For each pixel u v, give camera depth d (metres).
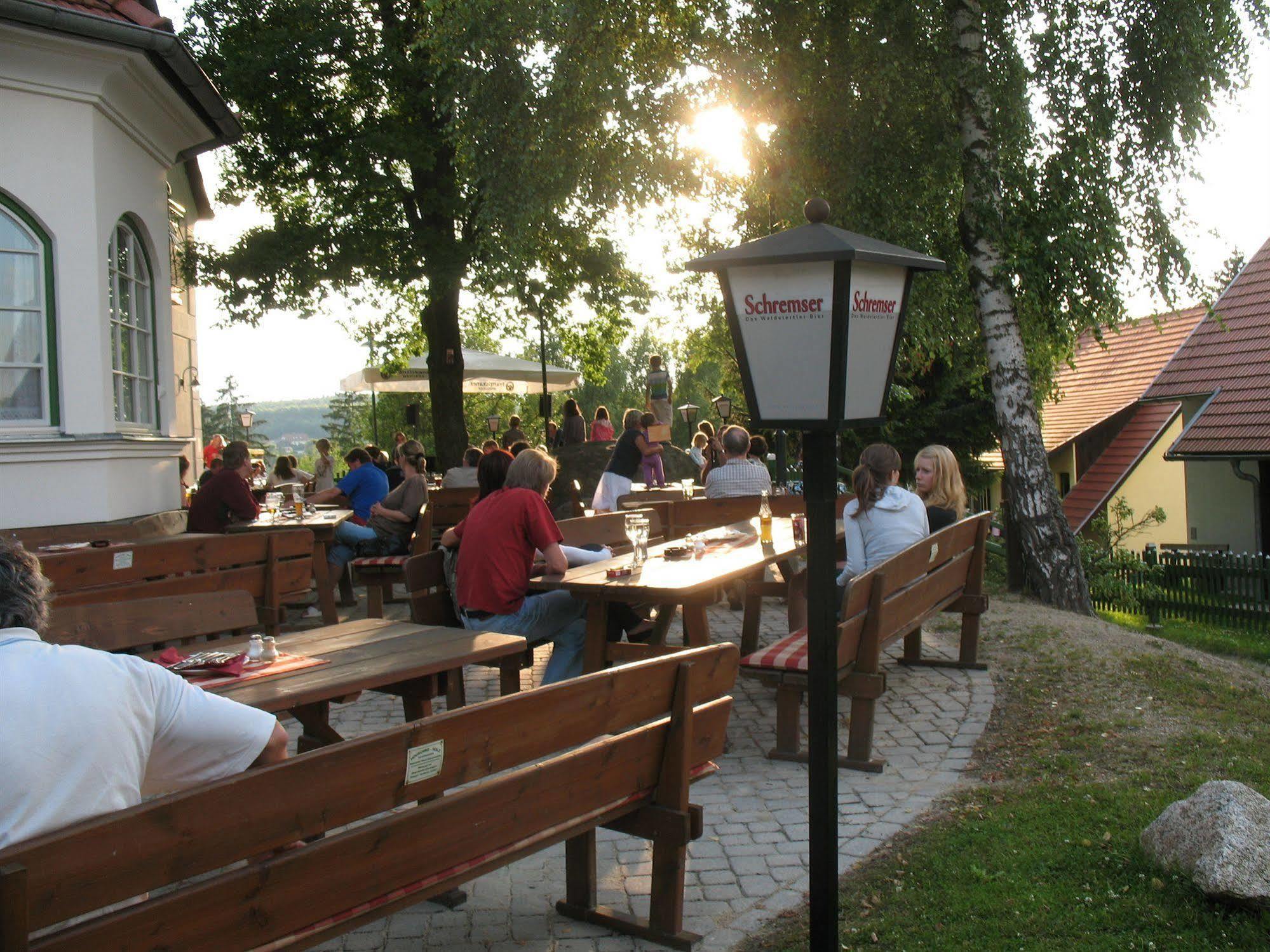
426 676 4.09
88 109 8.43
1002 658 7.43
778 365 2.97
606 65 12.84
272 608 6.70
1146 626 15.62
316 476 19.34
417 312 23.16
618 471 12.07
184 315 19.83
